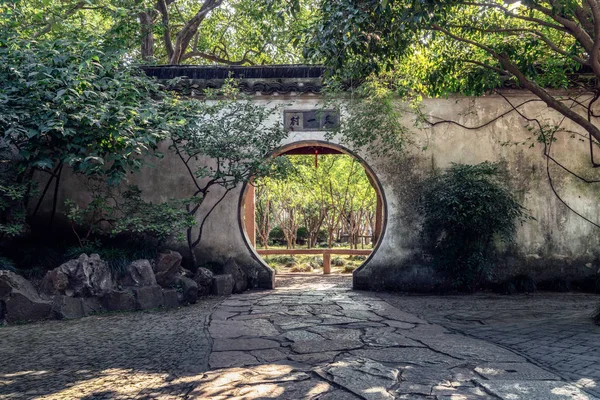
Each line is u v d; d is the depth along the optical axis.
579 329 5.58
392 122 8.81
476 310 7.24
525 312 7.00
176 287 8.15
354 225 17.47
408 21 5.21
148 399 3.70
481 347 4.95
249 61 16.23
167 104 8.34
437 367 4.30
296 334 5.68
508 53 7.07
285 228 17.31
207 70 9.72
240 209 9.69
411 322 6.34
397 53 6.26
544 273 9.40
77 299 7.17
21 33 8.08
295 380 4.03
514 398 3.51
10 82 7.22
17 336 5.88
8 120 6.76
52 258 8.26
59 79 7.09
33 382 4.16
